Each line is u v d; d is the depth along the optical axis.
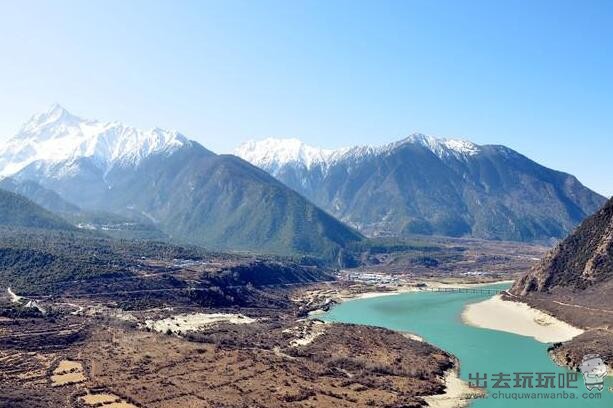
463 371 184.25
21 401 140.88
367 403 150.62
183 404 145.12
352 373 179.00
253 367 175.62
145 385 157.25
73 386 156.38
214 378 164.88
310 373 174.50
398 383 169.00
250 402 147.50
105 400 146.62
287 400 150.12
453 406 152.88
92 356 182.62
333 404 149.00
